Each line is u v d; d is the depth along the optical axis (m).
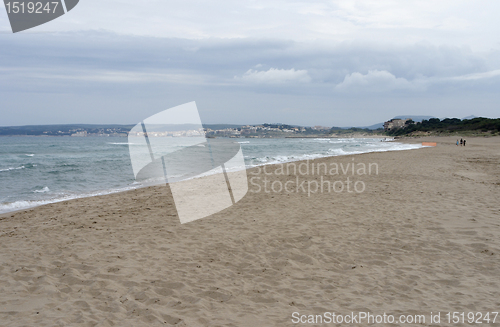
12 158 26.25
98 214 7.55
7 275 4.03
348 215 6.93
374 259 4.50
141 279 3.90
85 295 3.48
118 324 2.87
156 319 2.96
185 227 6.28
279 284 3.78
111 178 14.80
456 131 107.94
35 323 2.88
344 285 3.72
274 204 8.22
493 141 56.47
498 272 3.94
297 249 4.96
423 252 4.69
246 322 2.90
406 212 6.98
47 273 4.10
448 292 3.46
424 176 12.59
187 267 4.30
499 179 11.48
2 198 10.30
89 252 4.88
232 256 4.72
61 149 40.69
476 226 5.76
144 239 5.53
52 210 8.11
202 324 2.87
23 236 5.81
